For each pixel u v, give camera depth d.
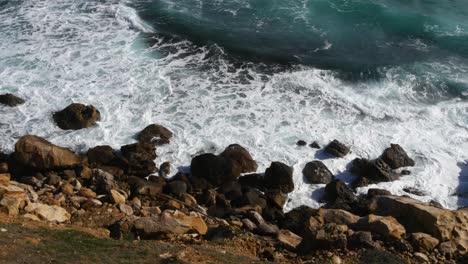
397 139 27.30
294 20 37.75
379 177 24.86
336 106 29.41
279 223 22.48
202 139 26.66
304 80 31.36
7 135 26.27
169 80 30.83
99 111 28.05
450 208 23.83
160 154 25.70
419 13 38.81
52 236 17.17
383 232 19.80
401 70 32.72
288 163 25.58
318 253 18.75
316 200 23.97
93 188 23.05
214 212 22.48
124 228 18.94
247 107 28.98
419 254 18.77
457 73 32.62
